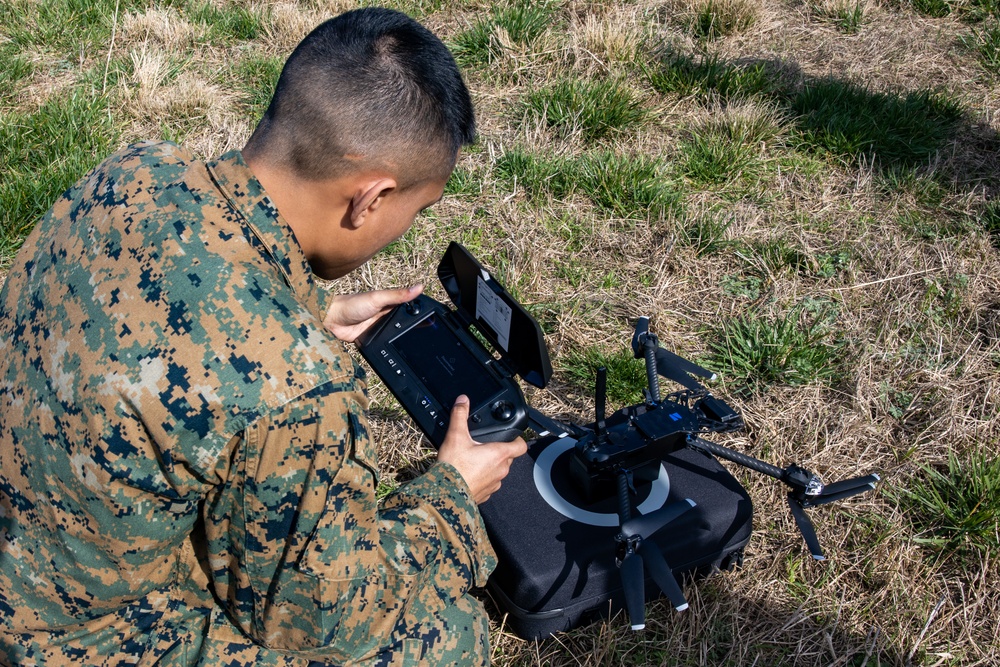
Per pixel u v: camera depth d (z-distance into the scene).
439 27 5.18
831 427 3.00
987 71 4.87
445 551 1.73
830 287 3.55
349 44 1.45
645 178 3.97
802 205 3.97
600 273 3.59
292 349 1.34
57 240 1.54
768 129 4.29
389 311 2.29
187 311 1.34
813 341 3.25
